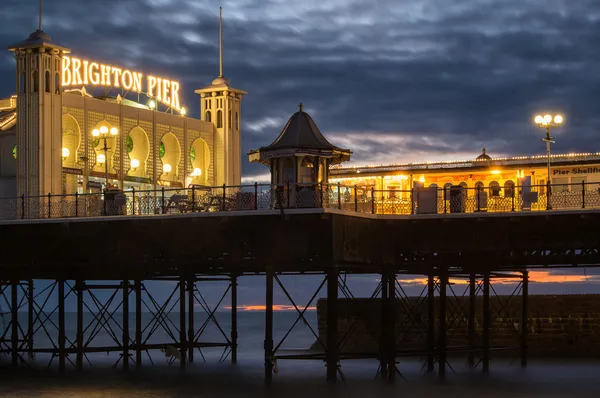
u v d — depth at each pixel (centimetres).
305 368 6856
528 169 7338
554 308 7831
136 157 7744
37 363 6919
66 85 7281
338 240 4878
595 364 7075
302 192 4872
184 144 8062
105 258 5438
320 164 5278
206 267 5906
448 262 5606
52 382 5925
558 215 4941
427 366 6656
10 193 7188
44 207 5747
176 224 5119
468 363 7062
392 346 5447
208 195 5247
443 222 5156
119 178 7512
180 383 5881
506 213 5028
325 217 4791
